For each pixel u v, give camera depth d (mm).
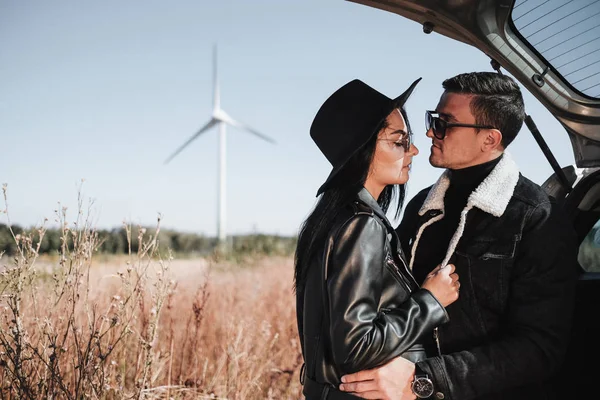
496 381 2045
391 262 2002
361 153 1997
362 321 1823
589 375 2471
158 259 2973
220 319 4848
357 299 1840
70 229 2881
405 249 2504
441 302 2004
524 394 2197
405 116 2107
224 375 3750
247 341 3957
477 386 2031
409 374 1984
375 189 2104
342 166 1952
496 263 2148
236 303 5465
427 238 2414
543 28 2461
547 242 2113
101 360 2703
